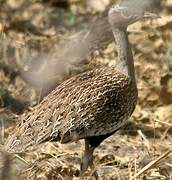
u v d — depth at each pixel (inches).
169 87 601.9
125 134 557.3
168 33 665.0
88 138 470.6
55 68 583.2
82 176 471.5
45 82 580.4
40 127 452.4
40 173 488.7
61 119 453.7
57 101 458.9
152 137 555.2
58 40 638.5
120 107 467.8
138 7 480.4
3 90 588.1
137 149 535.2
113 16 481.4
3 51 614.9
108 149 535.5
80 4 721.0
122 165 508.4
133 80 478.6
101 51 625.6
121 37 480.4
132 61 480.1
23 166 493.4
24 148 450.0
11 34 658.8
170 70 622.5
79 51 596.1
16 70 599.5
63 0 724.7
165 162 497.7
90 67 589.6
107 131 468.1
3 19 676.1
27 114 465.1
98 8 714.8
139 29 672.4
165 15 687.1
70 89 464.4
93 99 459.8
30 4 714.8
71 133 457.1
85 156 473.1
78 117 456.1
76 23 689.6
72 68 585.3
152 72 622.2
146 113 580.4
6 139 497.0
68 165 504.1
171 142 545.3
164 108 587.8
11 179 402.0
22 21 685.3
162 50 647.8
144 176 489.1
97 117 459.8
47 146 523.2
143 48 647.1
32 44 628.1
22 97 582.9
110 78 470.3
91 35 601.9
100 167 504.7
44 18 700.0
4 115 560.1
